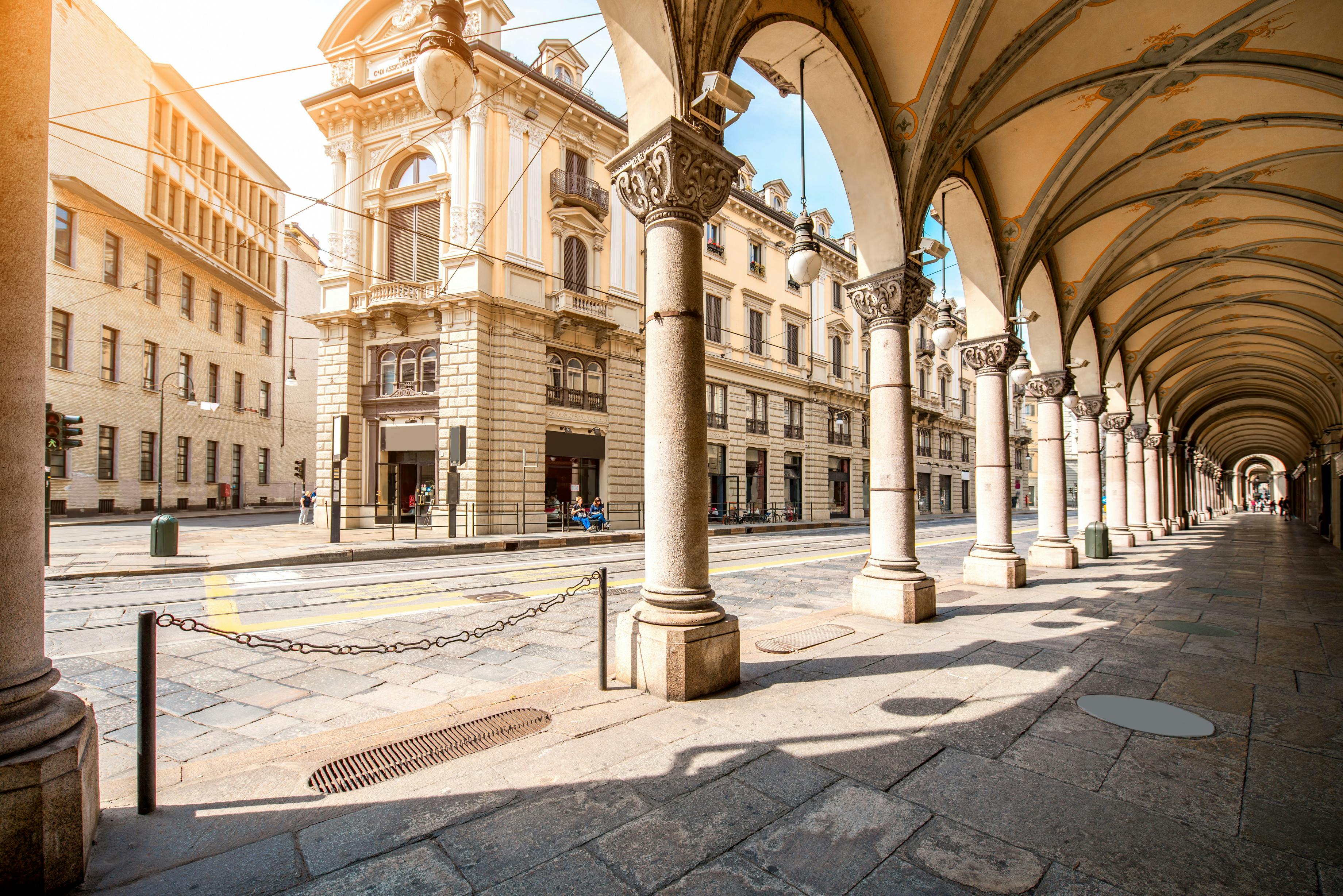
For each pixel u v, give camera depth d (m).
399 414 19.09
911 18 6.03
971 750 3.10
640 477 22.12
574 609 7.00
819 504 30.83
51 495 22.08
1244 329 17.14
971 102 6.88
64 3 22.28
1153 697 3.91
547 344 19.50
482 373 17.86
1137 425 19.03
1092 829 2.40
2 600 2.03
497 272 18.38
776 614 6.94
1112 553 13.83
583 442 20.31
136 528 19.53
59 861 1.95
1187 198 9.92
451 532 15.63
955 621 6.17
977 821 2.45
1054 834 2.36
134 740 3.45
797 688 4.05
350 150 19.64
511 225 18.64
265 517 27.30
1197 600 7.44
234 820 2.42
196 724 3.66
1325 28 6.43
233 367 32.53
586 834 2.32
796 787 2.71
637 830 2.35
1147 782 2.79
